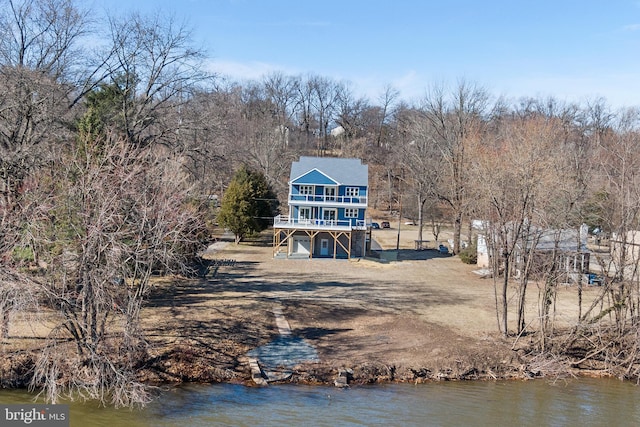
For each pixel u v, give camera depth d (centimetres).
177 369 2059
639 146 4088
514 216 2617
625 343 2397
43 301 2175
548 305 2439
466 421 1791
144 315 2564
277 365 2145
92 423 1648
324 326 2614
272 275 3800
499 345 2392
